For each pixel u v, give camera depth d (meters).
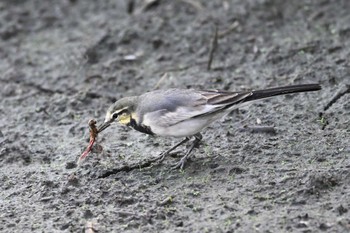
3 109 14.93
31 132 13.91
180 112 11.39
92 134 12.20
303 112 13.34
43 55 17.12
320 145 12.16
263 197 10.88
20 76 16.27
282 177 11.30
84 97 14.95
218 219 10.52
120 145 12.98
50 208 11.30
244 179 11.41
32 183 12.07
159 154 12.50
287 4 17.53
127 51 16.72
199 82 15.20
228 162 11.93
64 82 15.89
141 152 12.66
